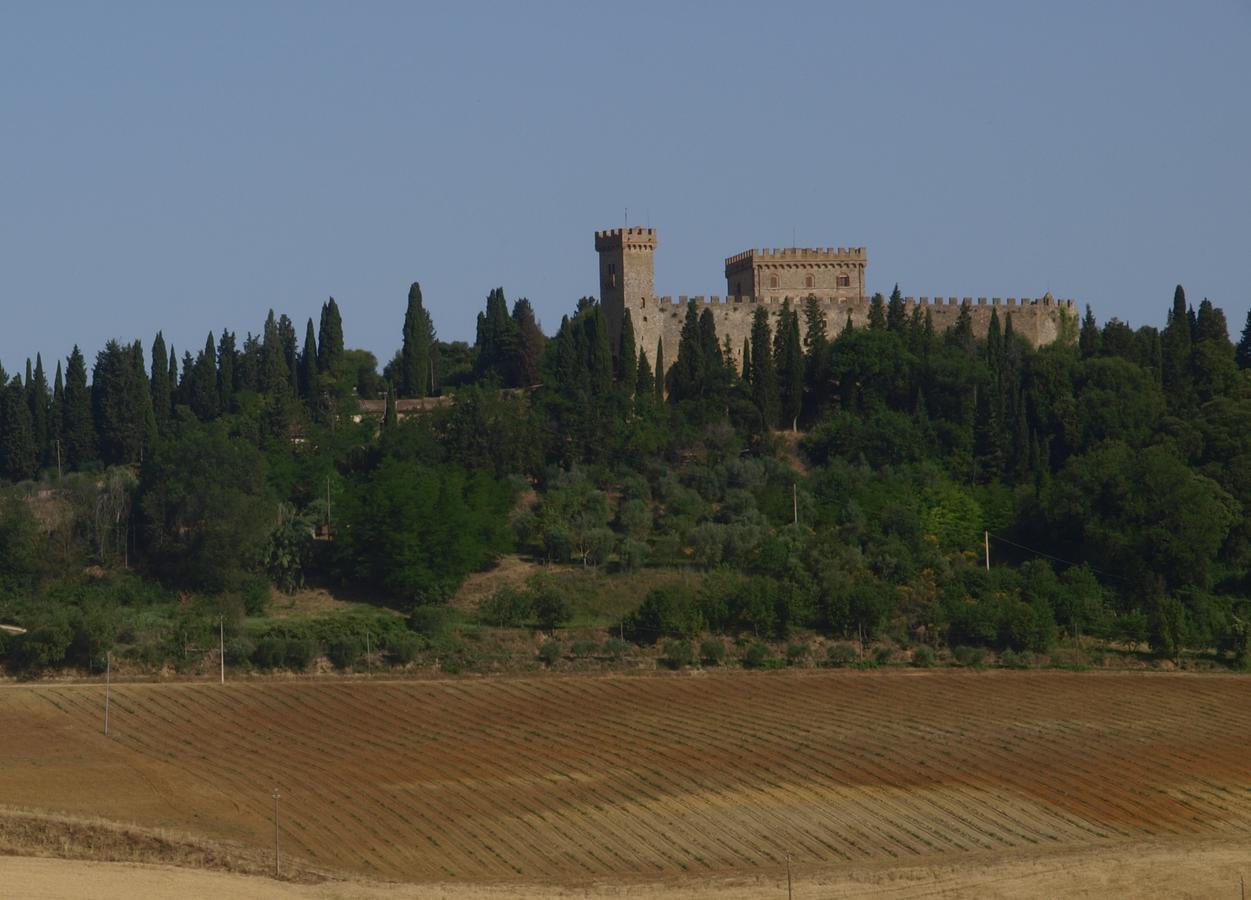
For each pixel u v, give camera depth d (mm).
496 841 186750
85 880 163250
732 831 191250
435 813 195875
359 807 197500
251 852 179125
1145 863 181000
